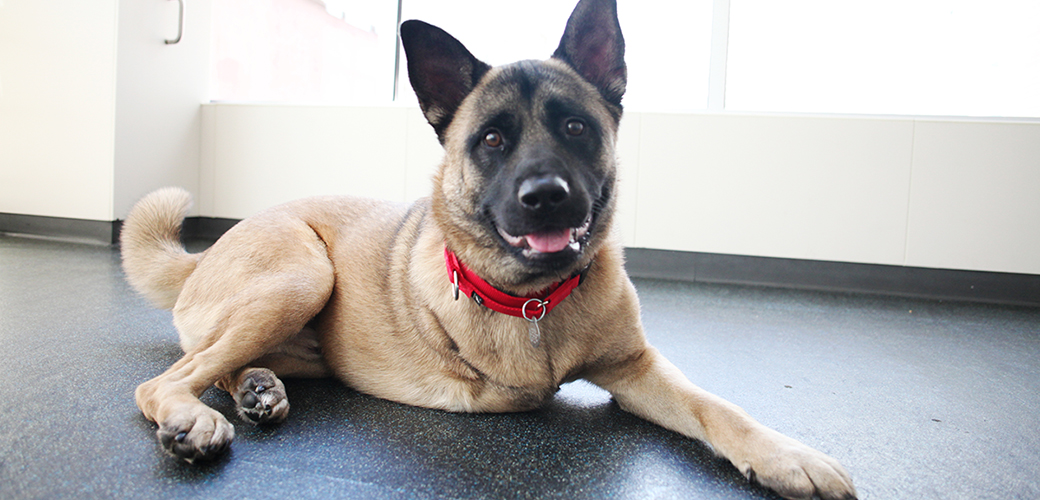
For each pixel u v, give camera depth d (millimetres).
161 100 4914
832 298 3807
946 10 4105
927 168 3975
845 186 4098
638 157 4359
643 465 1295
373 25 5148
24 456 1204
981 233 3934
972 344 2619
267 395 1454
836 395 1866
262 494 1107
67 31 4562
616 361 1585
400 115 4879
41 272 3375
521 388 1510
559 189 1289
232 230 1820
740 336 2650
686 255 4367
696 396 1430
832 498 1114
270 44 5535
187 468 1191
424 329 1582
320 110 5023
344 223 1913
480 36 4918
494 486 1181
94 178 4609
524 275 1427
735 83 4453
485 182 1467
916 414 1706
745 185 4238
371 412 1565
